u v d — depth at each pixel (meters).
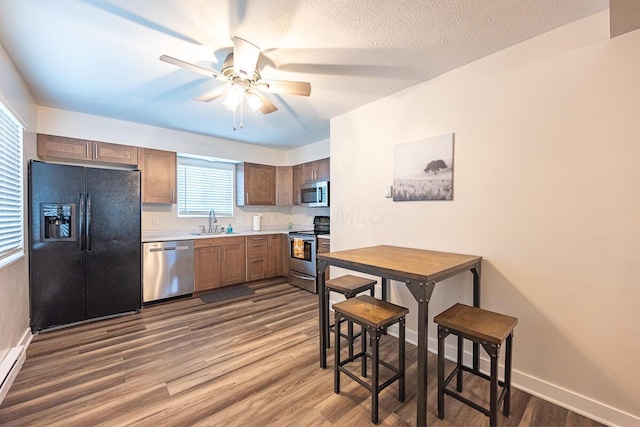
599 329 1.58
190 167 4.43
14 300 2.19
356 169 3.00
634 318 1.48
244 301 3.62
